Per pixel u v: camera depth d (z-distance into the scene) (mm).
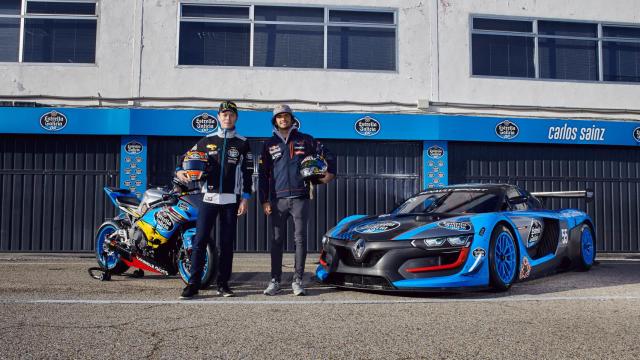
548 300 3930
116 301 3830
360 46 9742
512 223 4605
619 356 2455
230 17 9570
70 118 8914
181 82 9305
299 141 4402
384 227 4320
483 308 3598
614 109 9992
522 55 10070
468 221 4223
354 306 3670
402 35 9734
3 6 9383
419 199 5410
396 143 9516
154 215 4727
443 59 9758
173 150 9211
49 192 8930
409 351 2512
